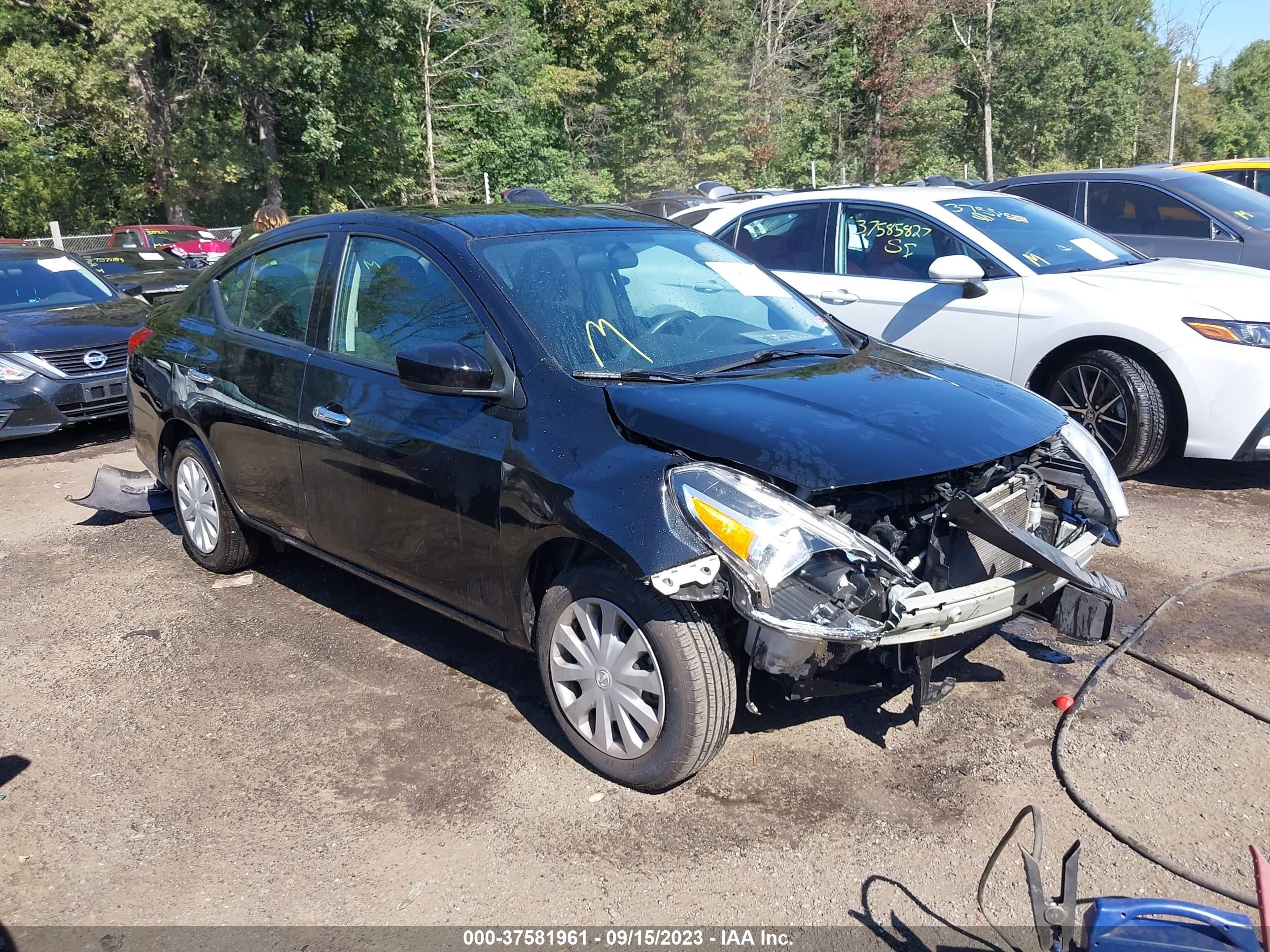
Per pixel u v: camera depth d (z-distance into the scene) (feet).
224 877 9.42
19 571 17.37
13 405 25.49
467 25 106.11
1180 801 10.09
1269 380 17.74
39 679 13.41
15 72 79.87
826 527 9.33
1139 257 22.30
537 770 10.95
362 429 12.47
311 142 100.01
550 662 10.93
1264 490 19.61
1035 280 19.85
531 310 11.57
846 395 11.08
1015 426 11.16
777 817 10.02
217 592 16.08
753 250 23.88
